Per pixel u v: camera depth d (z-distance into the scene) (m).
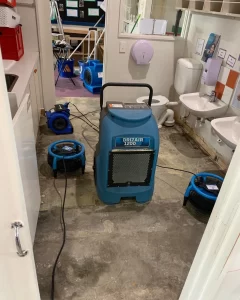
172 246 1.74
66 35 5.33
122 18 2.89
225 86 2.49
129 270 1.56
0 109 0.53
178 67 3.09
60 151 2.29
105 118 1.81
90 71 4.42
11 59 2.56
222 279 0.87
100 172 1.93
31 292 0.84
